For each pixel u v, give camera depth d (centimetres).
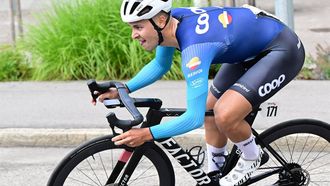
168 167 1387
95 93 1399
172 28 1285
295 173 1455
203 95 1247
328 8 4356
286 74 1355
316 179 1744
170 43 1302
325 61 2745
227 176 1402
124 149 1358
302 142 1769
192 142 2058
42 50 2858
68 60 2812
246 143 1361
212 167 1468
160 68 1406
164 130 1246
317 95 2458
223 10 1330
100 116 2284
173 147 1365
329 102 2364
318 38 3456
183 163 1380
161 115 1336
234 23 1323
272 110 1391
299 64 1381
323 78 2708
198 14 1302
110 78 2805
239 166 1393
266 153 1450
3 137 2153
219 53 1298
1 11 4616
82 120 2248
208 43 1278
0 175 1900
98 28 2845
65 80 2806
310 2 4609
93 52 2812
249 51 1348
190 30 1278
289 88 2559
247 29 1331
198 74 1251
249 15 1344
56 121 2245
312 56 2933
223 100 1326
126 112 2305
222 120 1316
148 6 1245
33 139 2144
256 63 1350
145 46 1293
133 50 2781
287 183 1455
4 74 2866
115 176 1377
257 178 1438
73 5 2962
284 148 1773
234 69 1432
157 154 1373
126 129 1259
